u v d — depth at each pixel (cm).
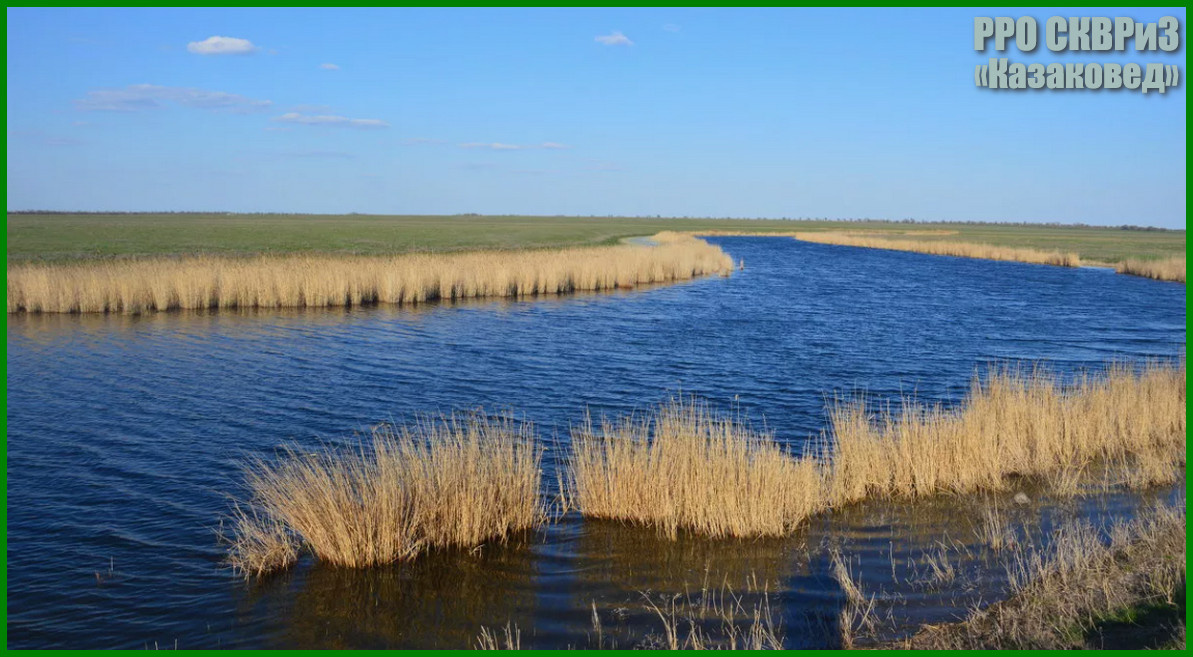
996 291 3975
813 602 723
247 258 4266
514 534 877
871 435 1048
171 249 5069
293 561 801
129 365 1777
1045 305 3347
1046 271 5397
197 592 745
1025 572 761
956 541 852
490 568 797
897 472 1017
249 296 2822
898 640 641
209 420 1334
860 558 816
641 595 744
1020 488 1021
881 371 1859
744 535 868
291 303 2859
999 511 938
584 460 980
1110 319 2902
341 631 681
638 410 1461
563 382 1692
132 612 710
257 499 969
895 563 801
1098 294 3838
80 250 4650
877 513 941
